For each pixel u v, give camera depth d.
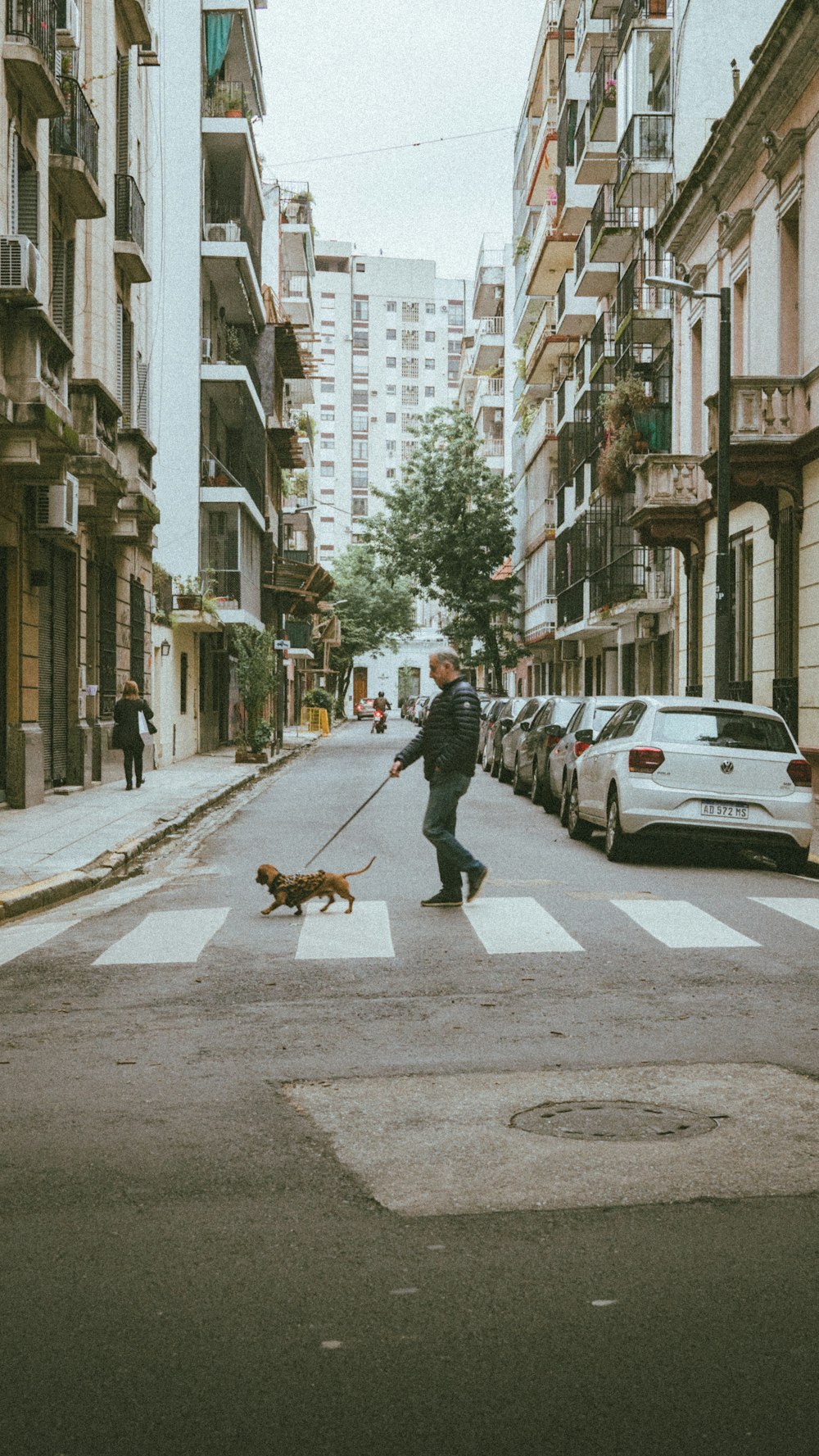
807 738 18.95
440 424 58.06
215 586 36.53
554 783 18.28
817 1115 5.09
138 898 11.52
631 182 28.30
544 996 7.28
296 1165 4.62
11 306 15.45
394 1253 3.85
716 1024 6.58
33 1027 6.80
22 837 15.27
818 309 18.50
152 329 30.33
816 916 9.81
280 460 50.94
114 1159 4.71
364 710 93.06
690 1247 3.87
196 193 35.75
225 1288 3.63
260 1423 2.94
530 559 54.84
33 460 16.06
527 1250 3.86
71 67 19.84
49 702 20.64
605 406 29.44
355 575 85.88
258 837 16.05
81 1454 2.83
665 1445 2.85
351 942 8.95
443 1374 3.14
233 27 37.47
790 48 18.36
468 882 10.44
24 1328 3.41
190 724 34.88
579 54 37.34
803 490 19.14
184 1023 6.82
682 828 12.81
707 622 24.61
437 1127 5.02
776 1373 3.13
